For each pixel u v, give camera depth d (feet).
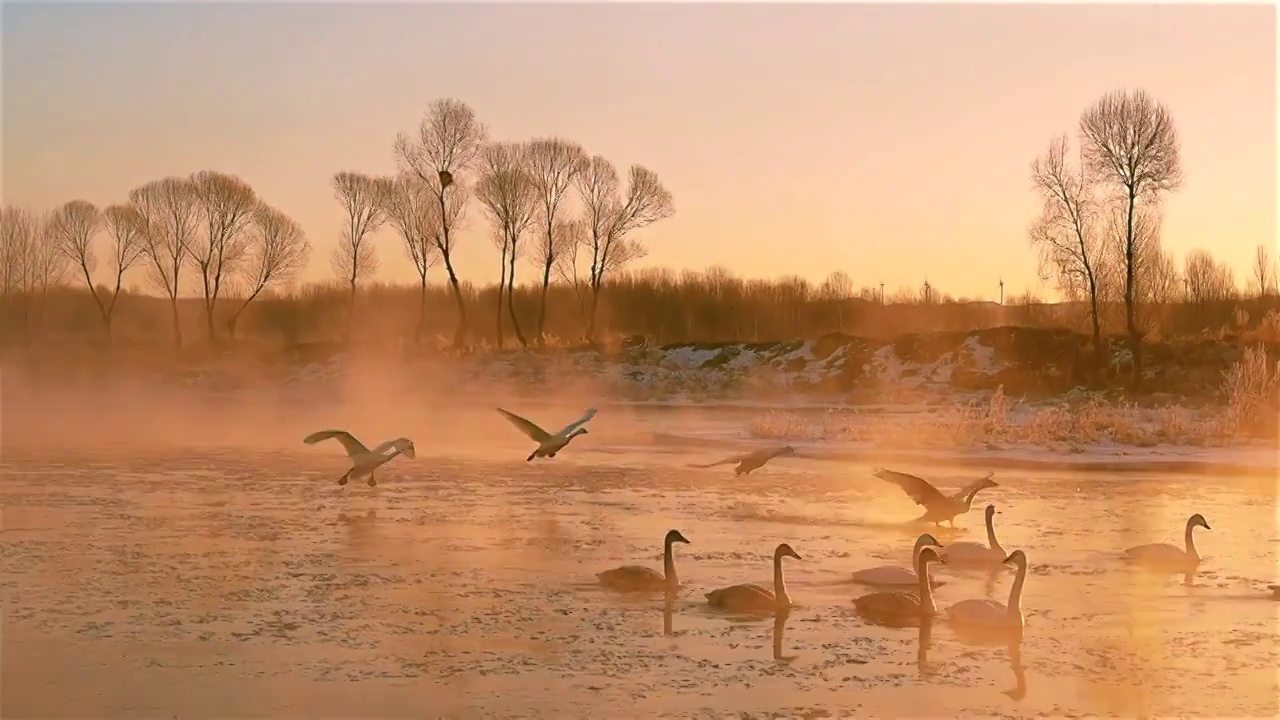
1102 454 125.80
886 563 67.82
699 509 88.22
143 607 56.85
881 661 48.80
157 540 74.13
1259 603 58.90
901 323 320.09
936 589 61.67
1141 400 191.93
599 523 81.56
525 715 42.37
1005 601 59.06
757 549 71.97
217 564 66.64
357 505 90.02
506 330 328.90
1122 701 44.11
